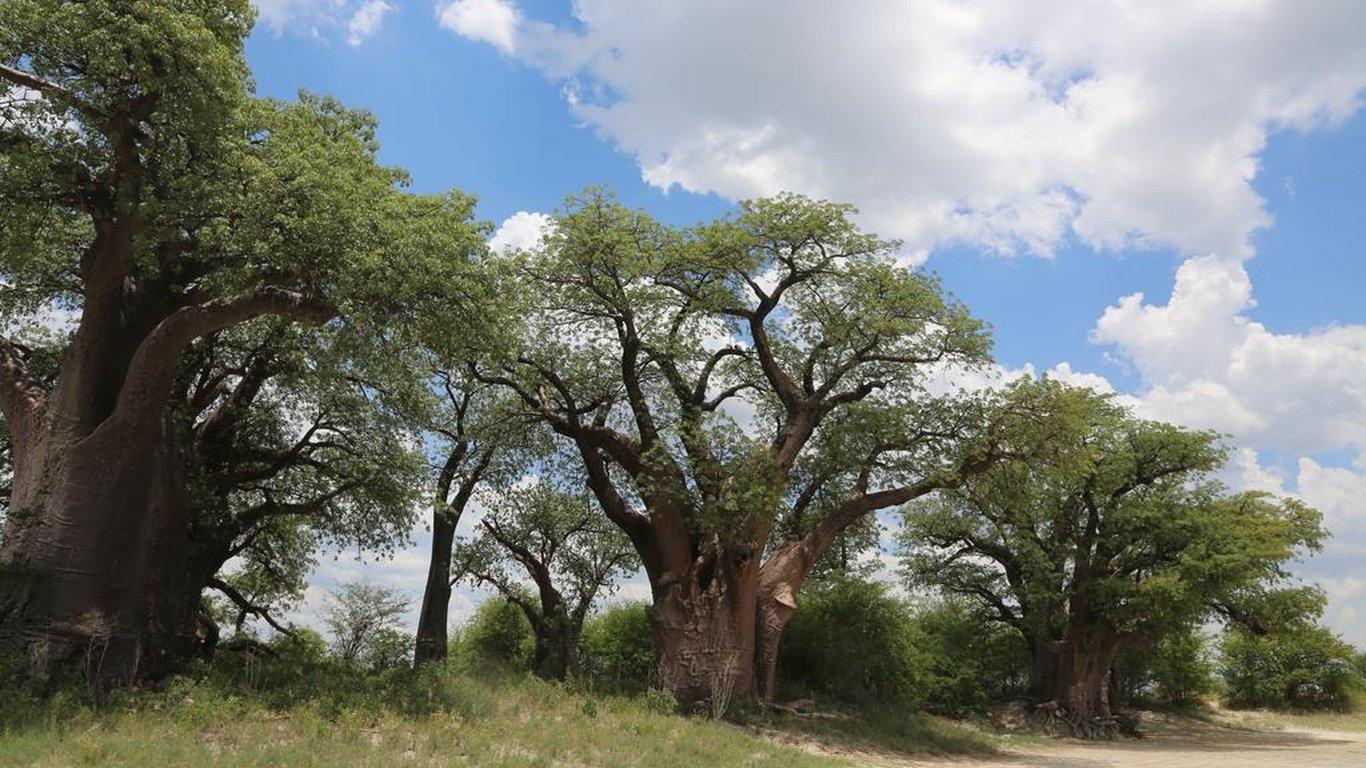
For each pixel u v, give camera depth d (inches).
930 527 1654.8
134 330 727.1
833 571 1300.4
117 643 666.8
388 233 653.3
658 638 989.2
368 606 1195.3
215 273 661.3
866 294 997.8
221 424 924.6
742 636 981.8
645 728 748.0
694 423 1005.8
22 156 607.8
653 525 1019.3
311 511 997.8
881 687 1280.8
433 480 1108.5
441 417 1162.0
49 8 585.6
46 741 505.0
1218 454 1533.0
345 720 620.7
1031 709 1599.4
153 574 759.1
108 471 673.6
